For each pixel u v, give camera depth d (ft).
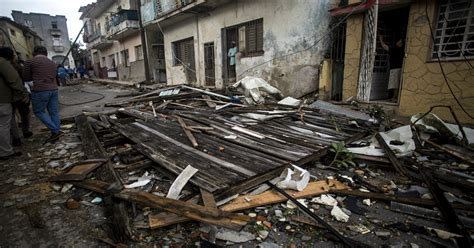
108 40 74.02
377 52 23.44
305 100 24.35
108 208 7.86
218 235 6.77
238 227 6.45
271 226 7.22
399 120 18.19
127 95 37.01
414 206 7.83
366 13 20.70
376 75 23.97
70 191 9.29
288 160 10.57
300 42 27.17
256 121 17.33
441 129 13.35
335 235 6.69
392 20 23.66
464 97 16.74
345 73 23.29
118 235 6.70
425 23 17.92
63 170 10.50
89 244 6.61
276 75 30.22
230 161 10.54
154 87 43.29
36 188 9.55
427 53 18.12
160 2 43.04
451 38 17.21
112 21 64.80
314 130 15.15
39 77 14.49
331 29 23.39
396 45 22.93
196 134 14.65
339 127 15.37
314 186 9.12
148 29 55.21
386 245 6.42
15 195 9.04
